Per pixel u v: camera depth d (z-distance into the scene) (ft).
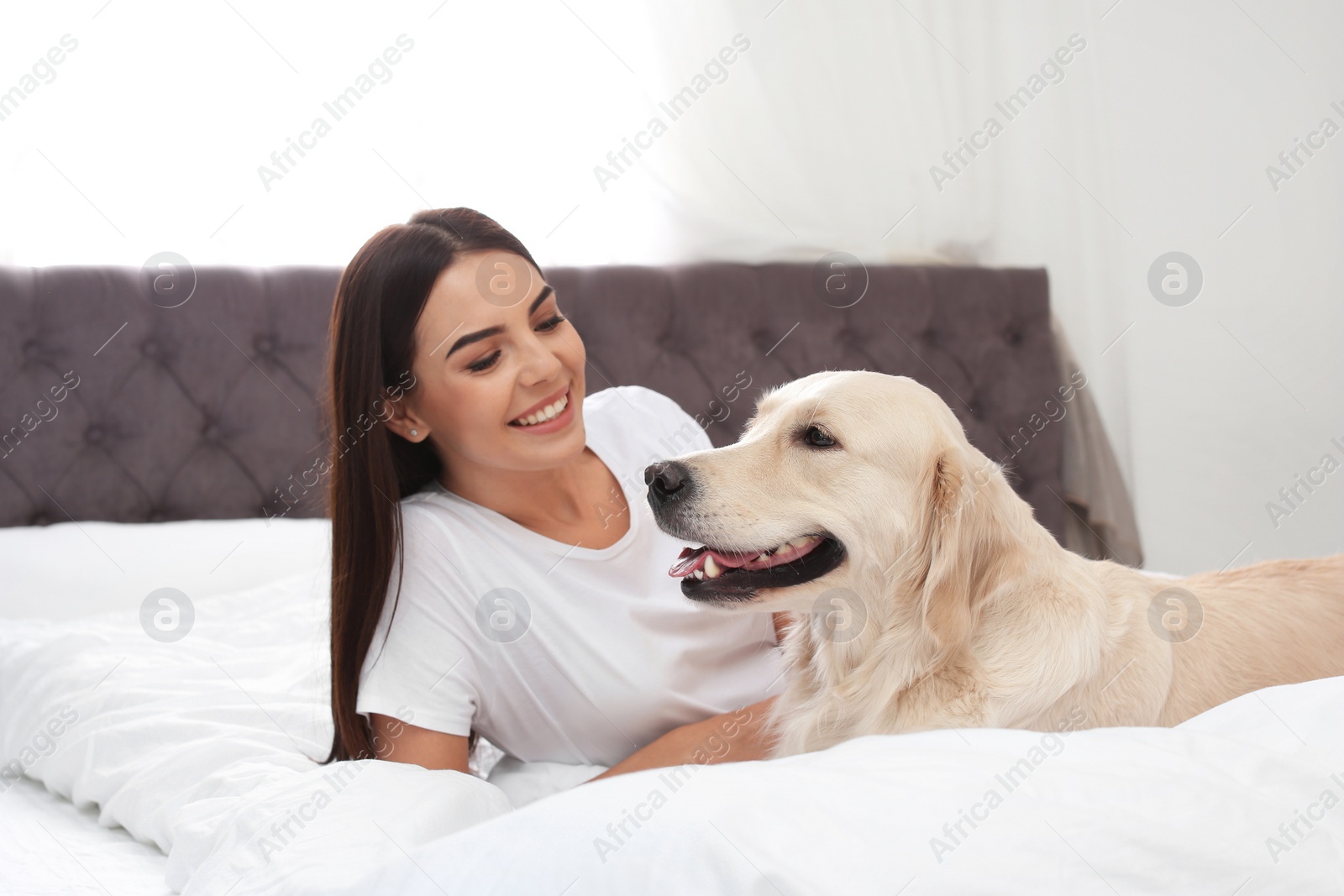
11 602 5.86
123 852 3.57
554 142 8.35
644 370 8.02
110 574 6.12
